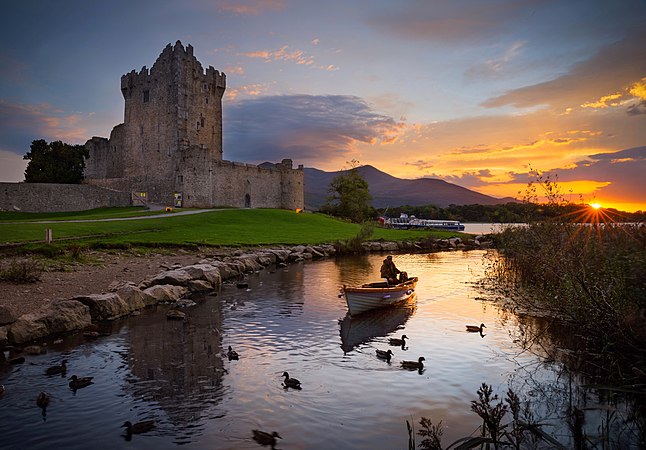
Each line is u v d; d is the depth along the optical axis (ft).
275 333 56.49
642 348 33.86
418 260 151.33
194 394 37.45
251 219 228.22
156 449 29.17
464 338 53.93
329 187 380.78
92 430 31.50
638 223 54.75
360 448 29.32
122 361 45.24
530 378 40.60
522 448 28.91
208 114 317.63
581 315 40.88
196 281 85.46
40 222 156.46
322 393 37.73
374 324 61.36
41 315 53.31
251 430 31.58
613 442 29.50
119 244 120.37
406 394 37.60
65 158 296.51
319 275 110.32
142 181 291.99
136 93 310.65
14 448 29.14
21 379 40.14
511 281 88.43
